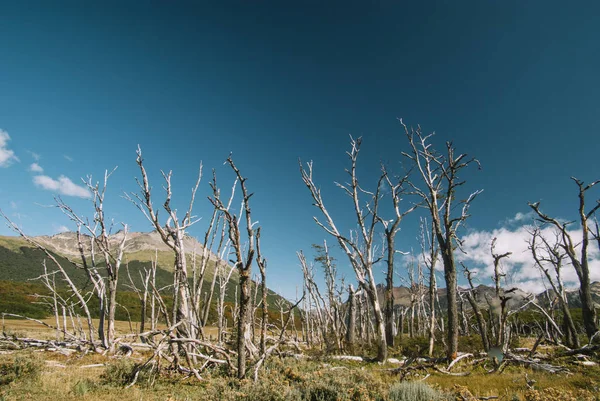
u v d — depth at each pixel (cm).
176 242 1630
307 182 1914
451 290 1708
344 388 808
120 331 3031
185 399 882
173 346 1267
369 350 2022
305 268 2923
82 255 1888
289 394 782
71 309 2153
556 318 3275
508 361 1462
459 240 1950
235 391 839
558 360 1592
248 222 1090
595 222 2223
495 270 1673
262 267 1330
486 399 878
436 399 789
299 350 1684
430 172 1967
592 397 836
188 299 1600
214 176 1113
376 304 1756
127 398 884
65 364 1423
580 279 2073
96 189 1886
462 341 2181
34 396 863
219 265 1919
